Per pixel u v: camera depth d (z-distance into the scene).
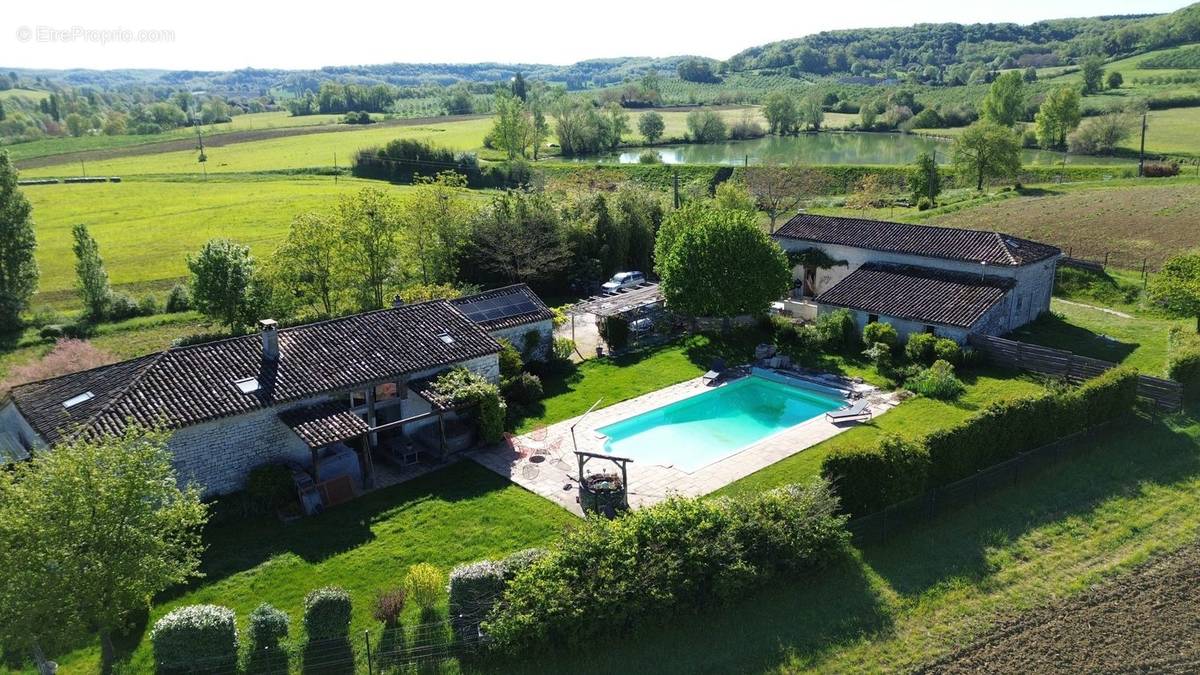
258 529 29.12
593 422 38.38
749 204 79.06
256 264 54.19
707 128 167.75
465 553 27.28
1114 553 26.16
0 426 35.03
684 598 23.14
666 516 24.52
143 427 28.42
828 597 23.95
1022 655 21.73
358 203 54.31
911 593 24.17
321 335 35.94
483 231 60.41
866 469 27.19
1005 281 47.72
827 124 184.12
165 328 60.22
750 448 35.09
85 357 49.09
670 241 55.62
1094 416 33.94
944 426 36.25
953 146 109.56
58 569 19.25
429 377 35.88
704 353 48.03
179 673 21.41
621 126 166.38
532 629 21.61
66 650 21.72
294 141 164.12
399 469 33.62
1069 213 77.56
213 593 25.30
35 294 68.31
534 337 44.56
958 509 28.72
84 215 99.81
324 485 30.61
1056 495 29.55
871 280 50.66
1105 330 48.97
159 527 22.23
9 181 61.75
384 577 26.00
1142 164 100.88
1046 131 131.88
